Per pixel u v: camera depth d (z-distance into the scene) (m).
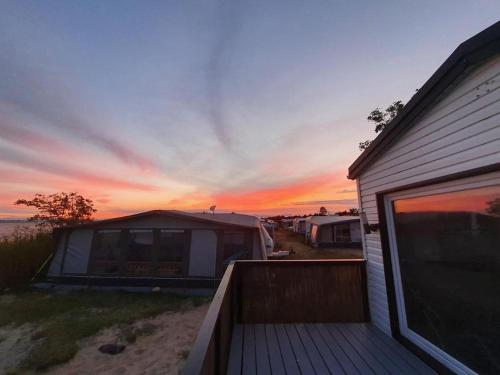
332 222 19.36
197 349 1.16
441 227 2.38
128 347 5.18
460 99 2.08
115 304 7.70
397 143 2.95
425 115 2.49
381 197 3.33
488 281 1.88
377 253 3.46
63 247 9.76
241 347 2.96
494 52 1.72
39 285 9.38
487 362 1.88
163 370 4.38
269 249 14.79
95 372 4.34
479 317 1.96
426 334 2.57
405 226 2.93
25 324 6.33
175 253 9.56
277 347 2.96
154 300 8.04
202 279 8.94
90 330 5.91
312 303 3.85
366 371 2.41
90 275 9.30
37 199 14.62
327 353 2.79
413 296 2.79
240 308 3.84
